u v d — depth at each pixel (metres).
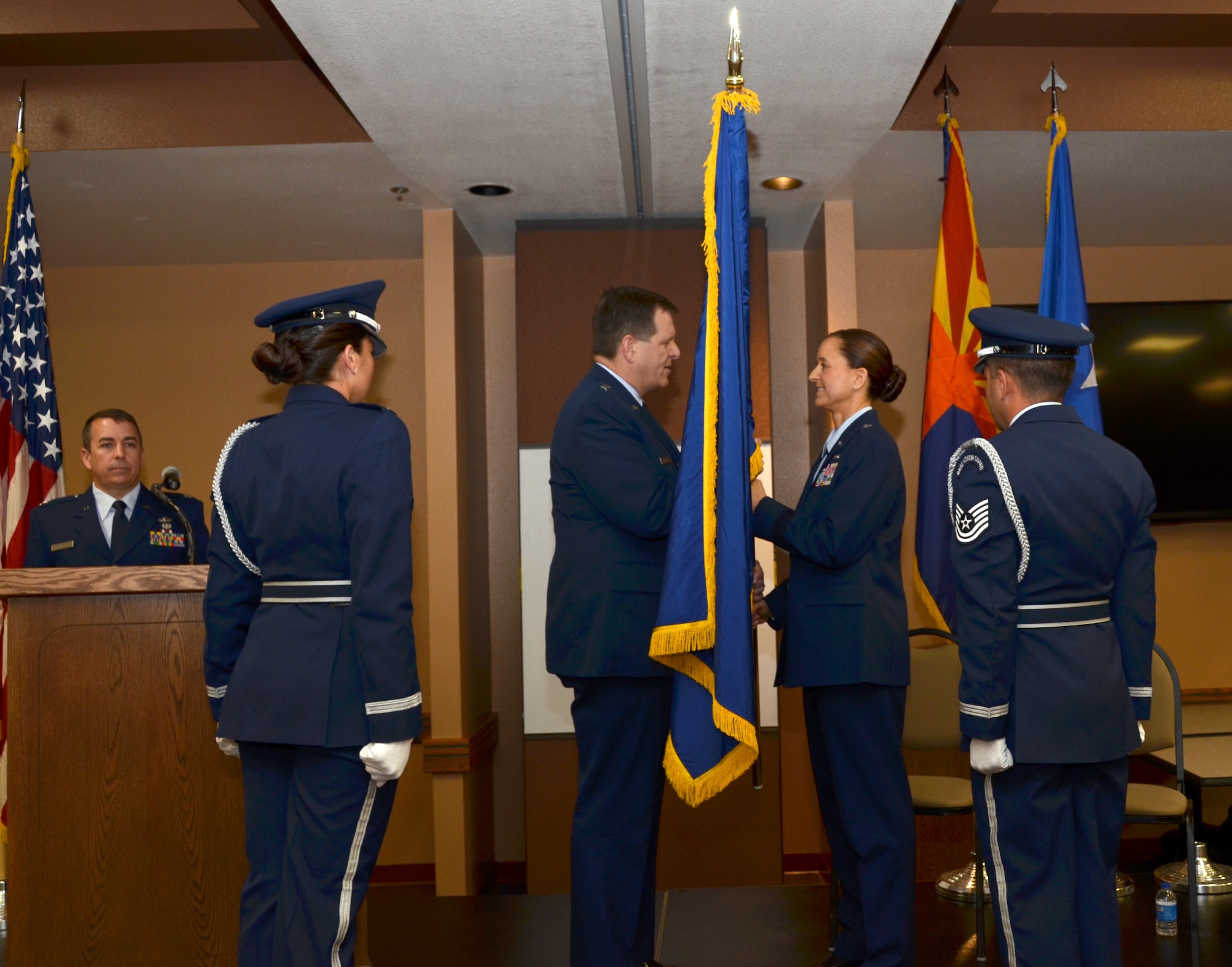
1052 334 2.00
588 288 4.17
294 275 4.71
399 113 3.17
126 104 3.47
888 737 2.27
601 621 2.17
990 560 1.86
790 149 3.51
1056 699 1.85
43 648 2.19
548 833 4.04
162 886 2.17
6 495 3.25
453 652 4.01
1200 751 3.46
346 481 1.77
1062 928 1.84
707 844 4.01
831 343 2.49
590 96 3.07
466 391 4.27
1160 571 4.56
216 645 1.89
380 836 1.81
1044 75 3.48
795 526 2.32
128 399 4.68
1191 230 4.49
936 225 4.36
